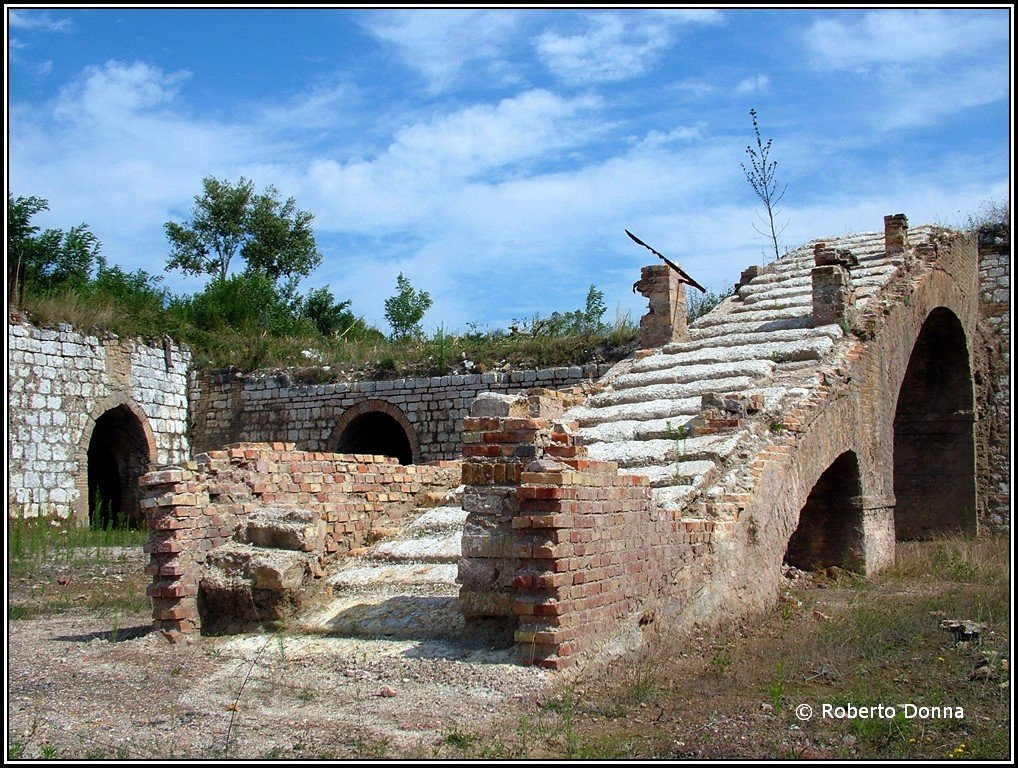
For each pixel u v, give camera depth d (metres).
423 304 40.28
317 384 25.38
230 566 9.00
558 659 7.29
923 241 18.55
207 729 6.21
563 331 25.69
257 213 45.12
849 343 14.52
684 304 16.33
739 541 10.48
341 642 8.31
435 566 9.69
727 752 5.99
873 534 14.30
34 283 27.31
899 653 8.60
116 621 9.48
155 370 25.09
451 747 5.87
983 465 20.42
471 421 8.68
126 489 24.73
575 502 7.66
